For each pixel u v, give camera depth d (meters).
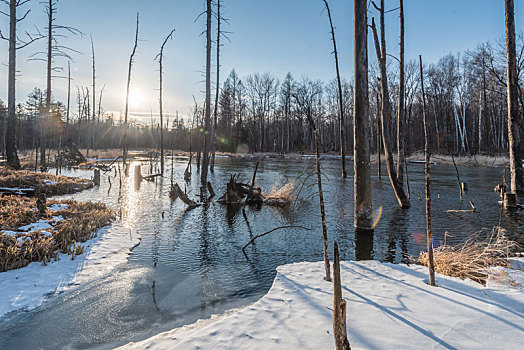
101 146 68.38
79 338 3.42
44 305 4.16
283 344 2.87
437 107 46.91
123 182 19.38
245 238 7.69
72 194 14.52
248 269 5.61
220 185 17.86
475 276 4.68
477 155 33.47
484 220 9.12
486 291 3.93
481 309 3.40
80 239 6.98
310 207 11.57
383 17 11.16
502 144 41.47
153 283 4.96
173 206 12.01
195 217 10.10
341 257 6.22
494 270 4.81
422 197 13.14
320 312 3.52
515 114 12.24
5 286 4.64
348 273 4.88
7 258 5.32
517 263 5.18
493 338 2.82
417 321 3.17
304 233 8.06
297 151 56.53
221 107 57.97
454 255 5.24
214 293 4.61
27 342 3.35
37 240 6.08
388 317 3.28
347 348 2.27
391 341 2.80
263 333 3.10
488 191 14.55
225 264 5.88
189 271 5.52
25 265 5.47
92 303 4.25
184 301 4.34
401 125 11.75
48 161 29.58
